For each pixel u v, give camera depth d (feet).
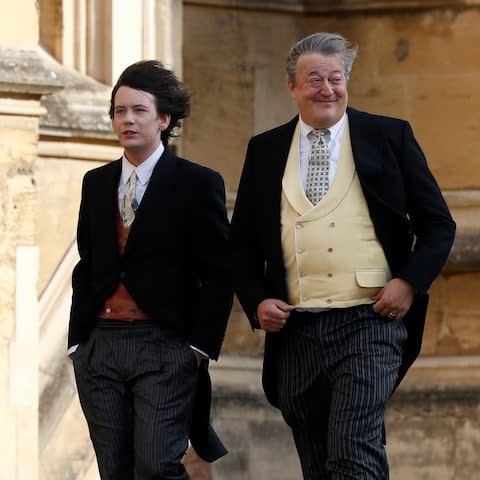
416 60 90.33
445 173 89.71
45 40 74.79
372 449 50.72
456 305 88.43
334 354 51.44
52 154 70.90
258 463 84.84
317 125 52.26
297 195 52.16
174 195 53.21
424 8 90.12
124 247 53.11
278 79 90.12
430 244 51.37
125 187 53.62
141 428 52.44
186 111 54.54
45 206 70.59
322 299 51.60
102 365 53.01
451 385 87.30
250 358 86.58
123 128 53.21
